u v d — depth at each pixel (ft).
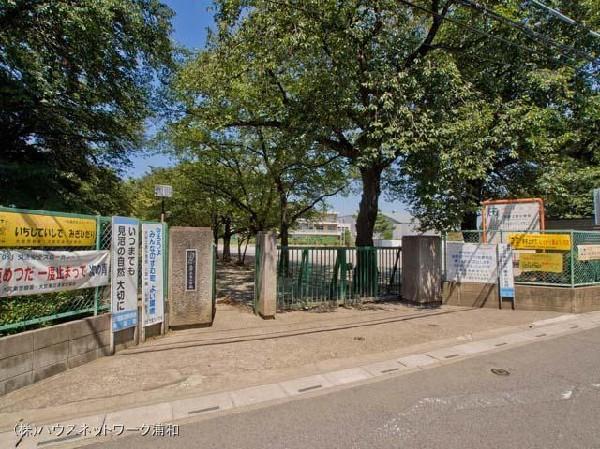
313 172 54.70
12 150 35.04
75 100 33.65
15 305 14.33
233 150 54.34
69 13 25.88
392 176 43.11
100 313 17.61
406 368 16.49
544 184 35.17
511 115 29.96
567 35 33.60
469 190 35.42
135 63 35.24
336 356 17.98
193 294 22.86
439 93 26.84
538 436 10.51
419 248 31.22
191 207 74.84
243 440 10.51
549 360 17.40
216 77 30.48
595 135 42.24
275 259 25.93
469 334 22.07
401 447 10.03
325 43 27.20
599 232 29.71
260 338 20.81
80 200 35.37
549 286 28.40
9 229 13.52
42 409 12.34
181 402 13.02
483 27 31.60
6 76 27.37
